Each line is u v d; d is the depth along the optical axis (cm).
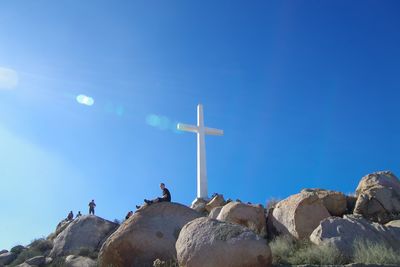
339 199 1998
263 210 1997
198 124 3834
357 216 1683
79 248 2473
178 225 1809
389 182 2078
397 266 1337
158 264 1583
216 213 2166
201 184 3669
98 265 1805
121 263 1720
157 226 1786
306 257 1466
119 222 2978
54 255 2512
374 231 1568
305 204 1788
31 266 2283
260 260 1344
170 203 1898
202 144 3781
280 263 1474
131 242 1730
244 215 1928
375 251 1403
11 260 2747
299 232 1720
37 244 2872
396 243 1532
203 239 1413
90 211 3662
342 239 1527
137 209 1922
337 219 1619
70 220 3325
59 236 2650
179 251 1445
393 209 1917
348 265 1359
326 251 1456
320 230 1595
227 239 1386
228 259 1338
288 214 1814
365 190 2067
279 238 1731
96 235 2595
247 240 1372
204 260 1358
